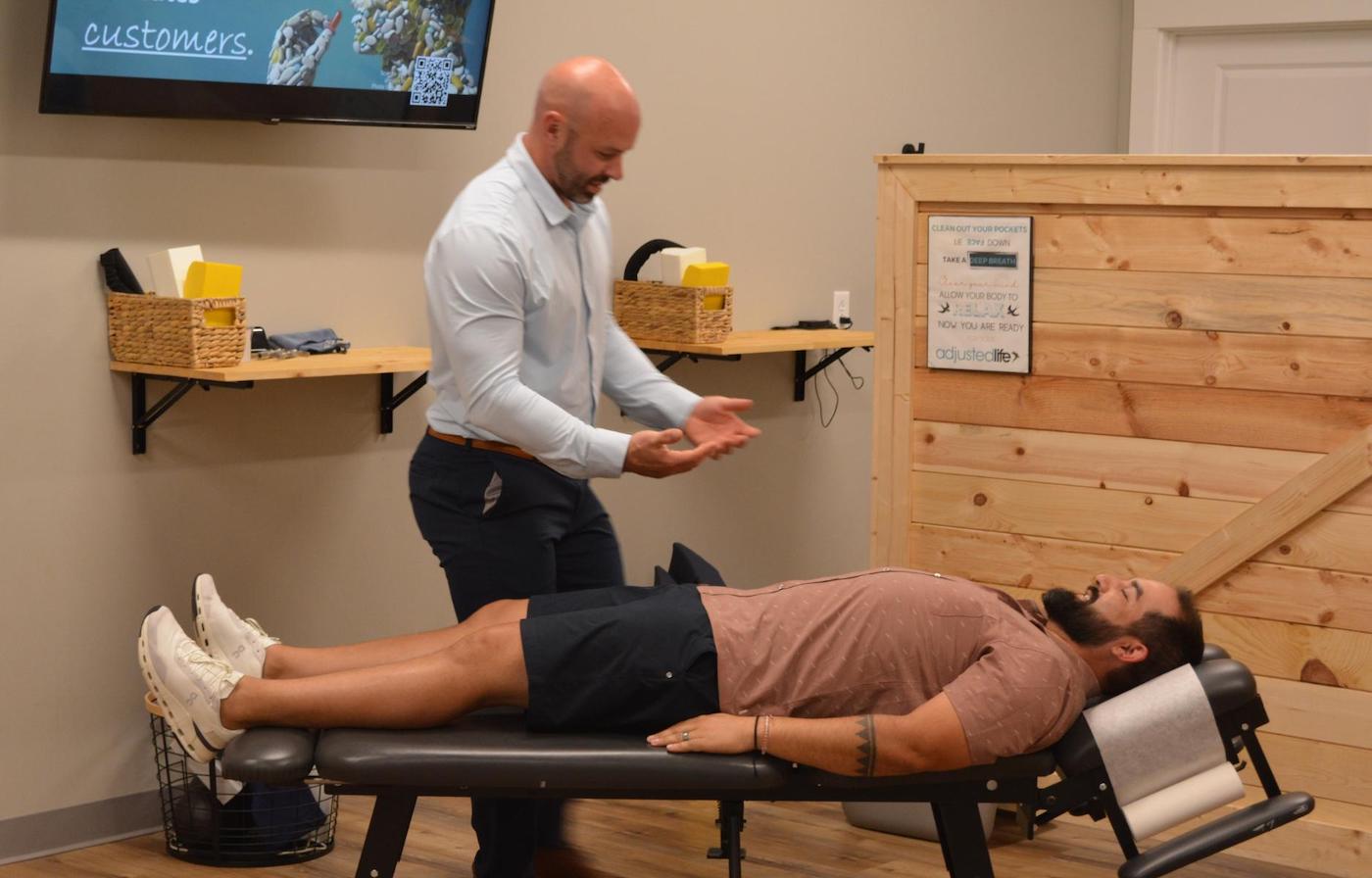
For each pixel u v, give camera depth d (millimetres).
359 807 3342
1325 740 3029
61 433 3020
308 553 3443
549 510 2609
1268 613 3055
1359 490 2941
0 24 2857
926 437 3344
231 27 3053
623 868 2979
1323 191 2893
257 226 3271
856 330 4625
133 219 3078
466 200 2486
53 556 3031
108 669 3139
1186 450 3084
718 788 2246
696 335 3723
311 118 3219
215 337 2965
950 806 2336
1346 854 2980
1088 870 3012
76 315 3020
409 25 3334
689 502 4297
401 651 2488
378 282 3506
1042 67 5285
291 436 3387
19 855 3037
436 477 2609
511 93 3736
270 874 2963
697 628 2373
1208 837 2256
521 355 2535
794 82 4441
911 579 2420
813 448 4668
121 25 2908
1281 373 2980
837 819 3301
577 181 2473
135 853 3098
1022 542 3266
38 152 2934
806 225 4527
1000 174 3188
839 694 2369
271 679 2457
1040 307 3188
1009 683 2252
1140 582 2430
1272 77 5277
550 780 2223
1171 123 5449
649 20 4023
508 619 2475
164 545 3191
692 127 4156
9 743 3010
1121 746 2281
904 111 4809
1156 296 3076
